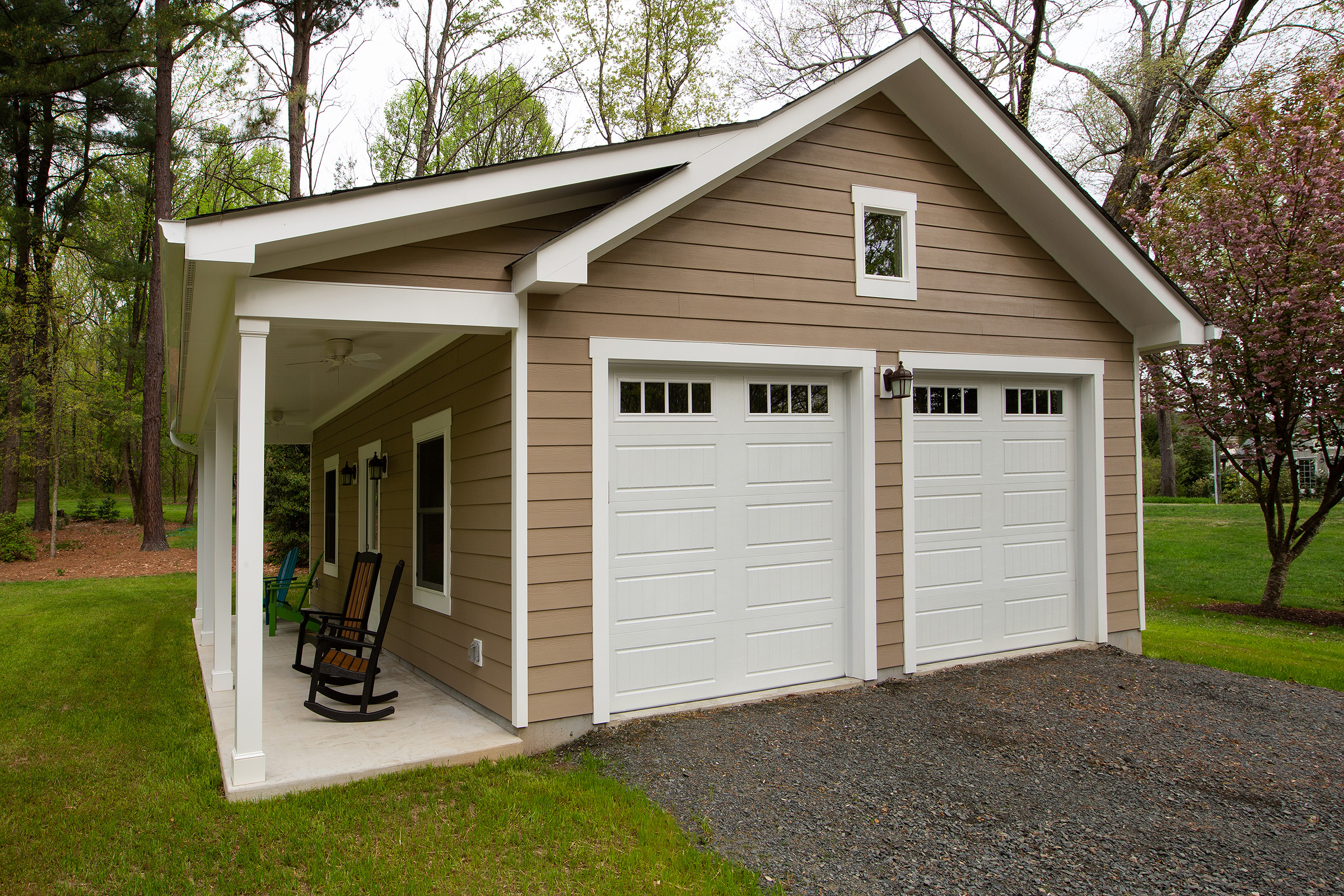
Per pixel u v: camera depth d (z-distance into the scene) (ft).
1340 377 31.22
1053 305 22.71
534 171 15.48
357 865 10.91
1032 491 22.91
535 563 15.84
